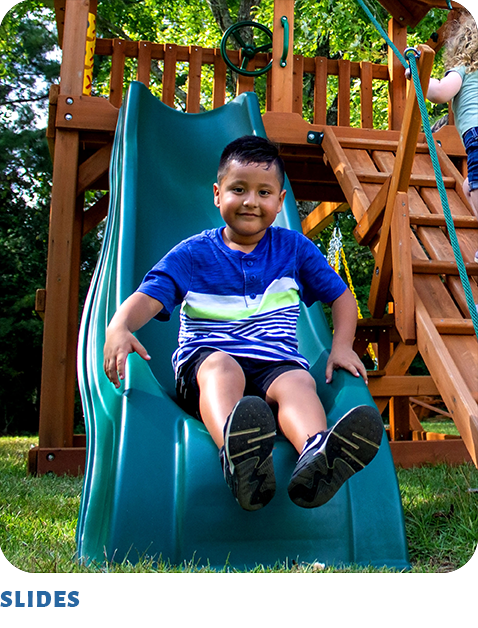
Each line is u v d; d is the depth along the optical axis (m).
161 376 2.48
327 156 4.46
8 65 14.55
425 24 10.18
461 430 2.48
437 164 1.98
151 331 2.63
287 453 1.84
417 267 3.07
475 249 3.34
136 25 13.88
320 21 10.01
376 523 1.84
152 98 4.02
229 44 11.11
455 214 3.71
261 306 2.12
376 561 1.79
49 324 4.24
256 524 1.75
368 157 4.38
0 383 13.96
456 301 3.09
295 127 4.60
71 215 4.39
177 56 5.24
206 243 2.21
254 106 4.14
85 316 2.67
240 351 2.02
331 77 11.27
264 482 1.58
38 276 14.87
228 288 2.14
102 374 2.21
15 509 2.70
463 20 3.40
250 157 2.12
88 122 4.44
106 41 5.27
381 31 2.41
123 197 3.06
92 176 4.63
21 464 4.82
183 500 1.75
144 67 5.18
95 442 1.99
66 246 4.35
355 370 2.14
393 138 4.82
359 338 5.13
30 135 14.09
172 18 13.97
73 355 4.67
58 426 4.18
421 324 2.84
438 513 2.40
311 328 2.58
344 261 6.74
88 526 1.82
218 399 1.77
